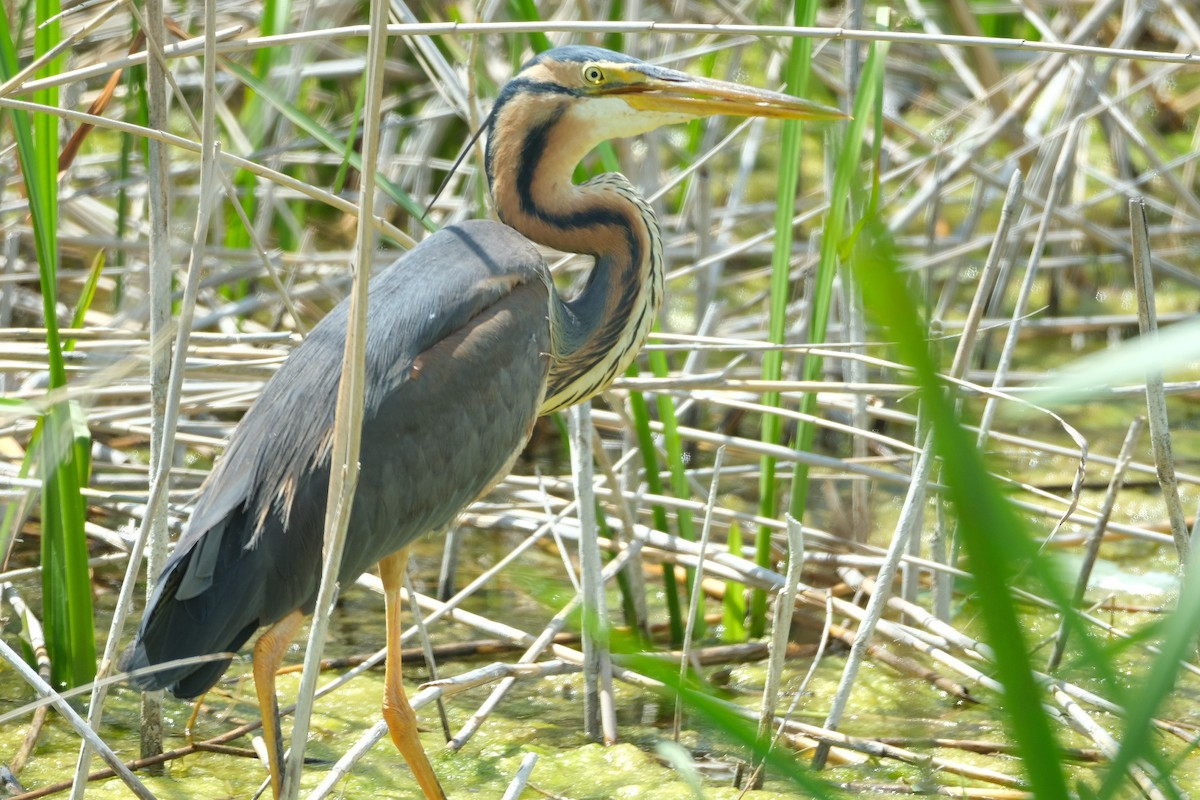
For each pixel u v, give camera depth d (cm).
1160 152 1530
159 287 709
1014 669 346
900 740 797
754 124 1385
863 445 975
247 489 658
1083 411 1323
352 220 1337
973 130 1382
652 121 792
